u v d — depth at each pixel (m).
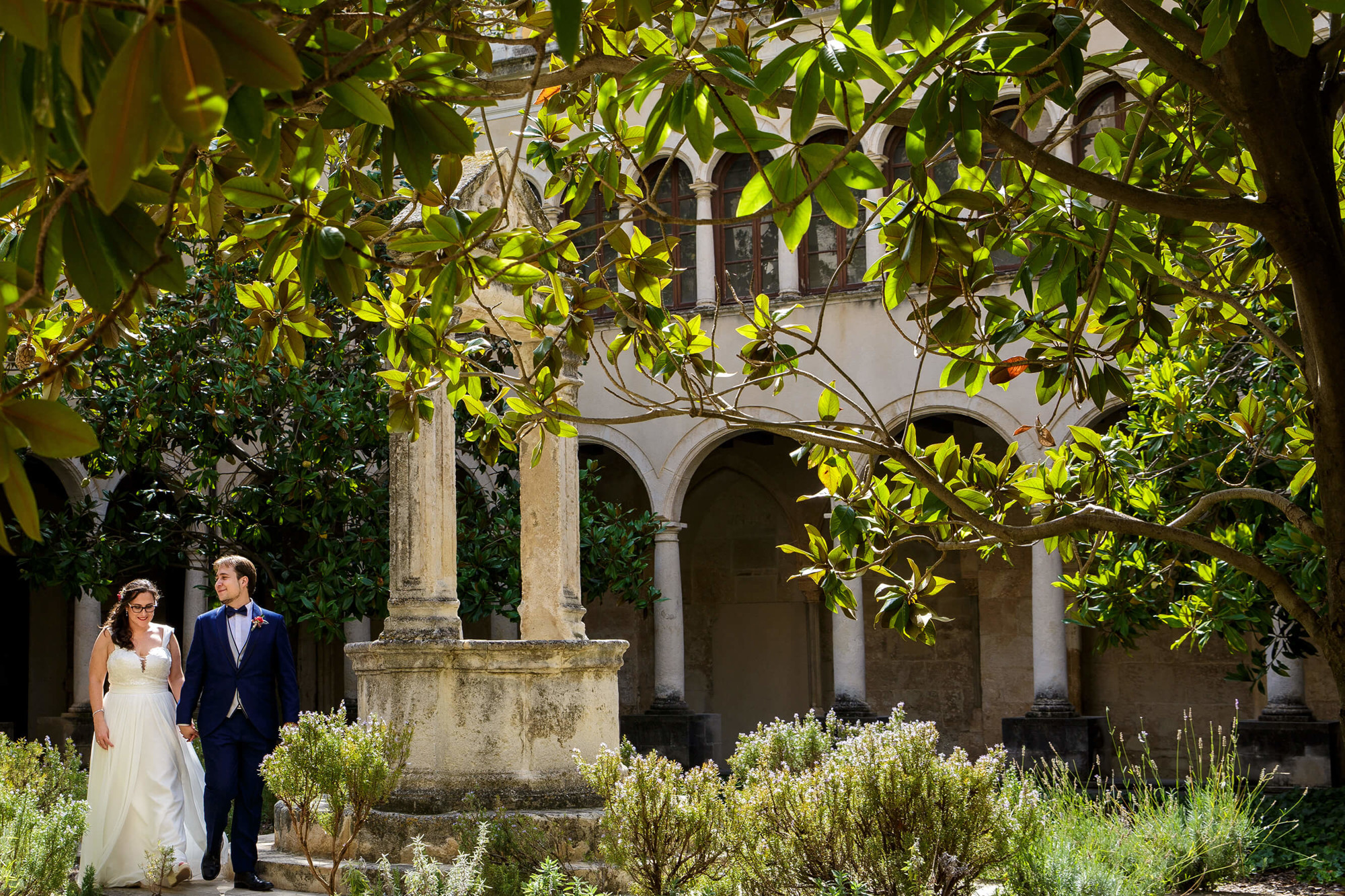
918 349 4.59
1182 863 8.59
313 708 22.89
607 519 15.54
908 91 2.95
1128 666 19.33
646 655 22.44
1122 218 4.54
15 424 1.71
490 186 7.90
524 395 4.46
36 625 21.27
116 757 7.51
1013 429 16.52
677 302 18.77
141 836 7.45
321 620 12.59
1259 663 10.98
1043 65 3.16
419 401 4.78
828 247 17.98
